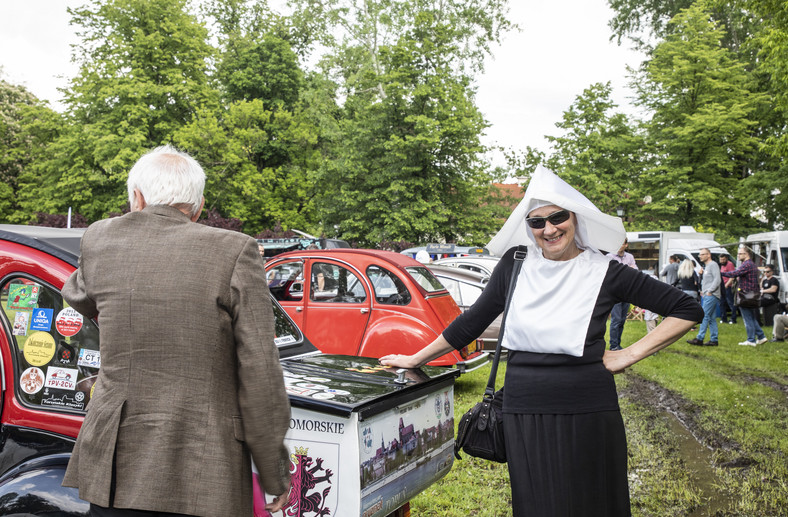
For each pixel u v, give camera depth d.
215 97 34.16
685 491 4.30
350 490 2.21
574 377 2.20
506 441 2.27
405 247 26.88
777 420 6.26
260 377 1.73
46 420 2.40
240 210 32.16
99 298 1.80
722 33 25.86
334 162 30.34
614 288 2.27
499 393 2.42
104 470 1.67
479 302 2.54
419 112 30.20
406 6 31.52
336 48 32.84
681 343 12.50
